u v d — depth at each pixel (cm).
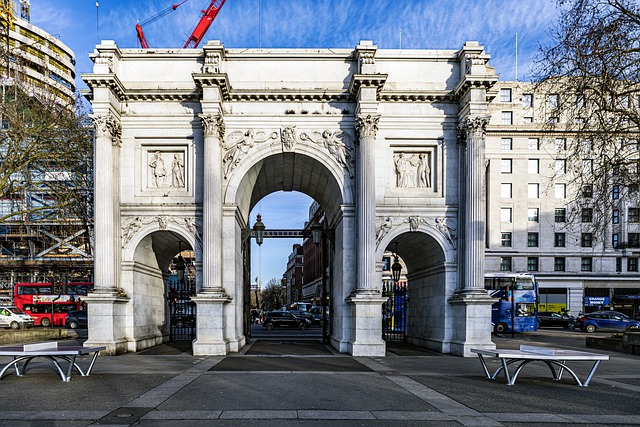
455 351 2645
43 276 6419
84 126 3866
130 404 1279
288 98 2830
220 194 2703
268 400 1338
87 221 3875
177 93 2780
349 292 2739
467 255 2680
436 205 2831
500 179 7169
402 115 2864
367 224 2662
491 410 1245
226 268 2731
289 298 16638
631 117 2456
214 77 2638
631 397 1434
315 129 2839
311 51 2878
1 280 7050
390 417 1159
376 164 2847
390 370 1977
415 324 3372
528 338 4112
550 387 1590
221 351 2520
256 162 2825
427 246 3011
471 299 2572
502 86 7338
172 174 2859
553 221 7138
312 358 2386
